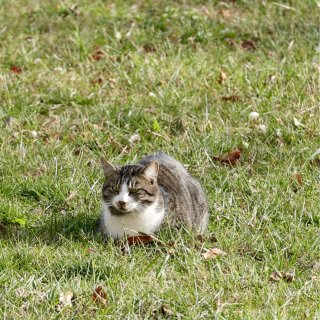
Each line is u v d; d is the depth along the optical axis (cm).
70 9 2355
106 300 1173
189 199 1393
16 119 1762
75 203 1488
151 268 1258
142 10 2386
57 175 1562
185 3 2405
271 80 1900
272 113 1755
